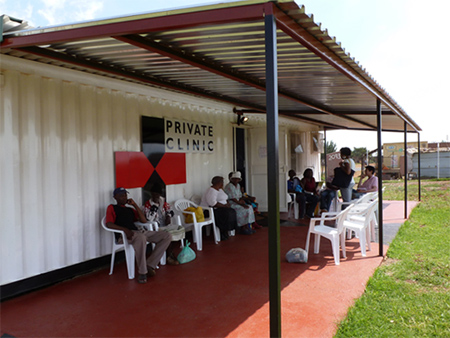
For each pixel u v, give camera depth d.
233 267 4.97
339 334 3.13
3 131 3.90
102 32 2.83
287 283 4.34
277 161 2.52
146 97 5.92
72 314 3.59
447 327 3.29
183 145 6.75
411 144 30.56
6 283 3.96
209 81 5.29
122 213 4.83
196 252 5.80
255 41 3.42
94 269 5.02
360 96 6.10
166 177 6.30
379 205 5.44
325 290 4.10
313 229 5.38
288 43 3.47
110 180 5.25
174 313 3.56
